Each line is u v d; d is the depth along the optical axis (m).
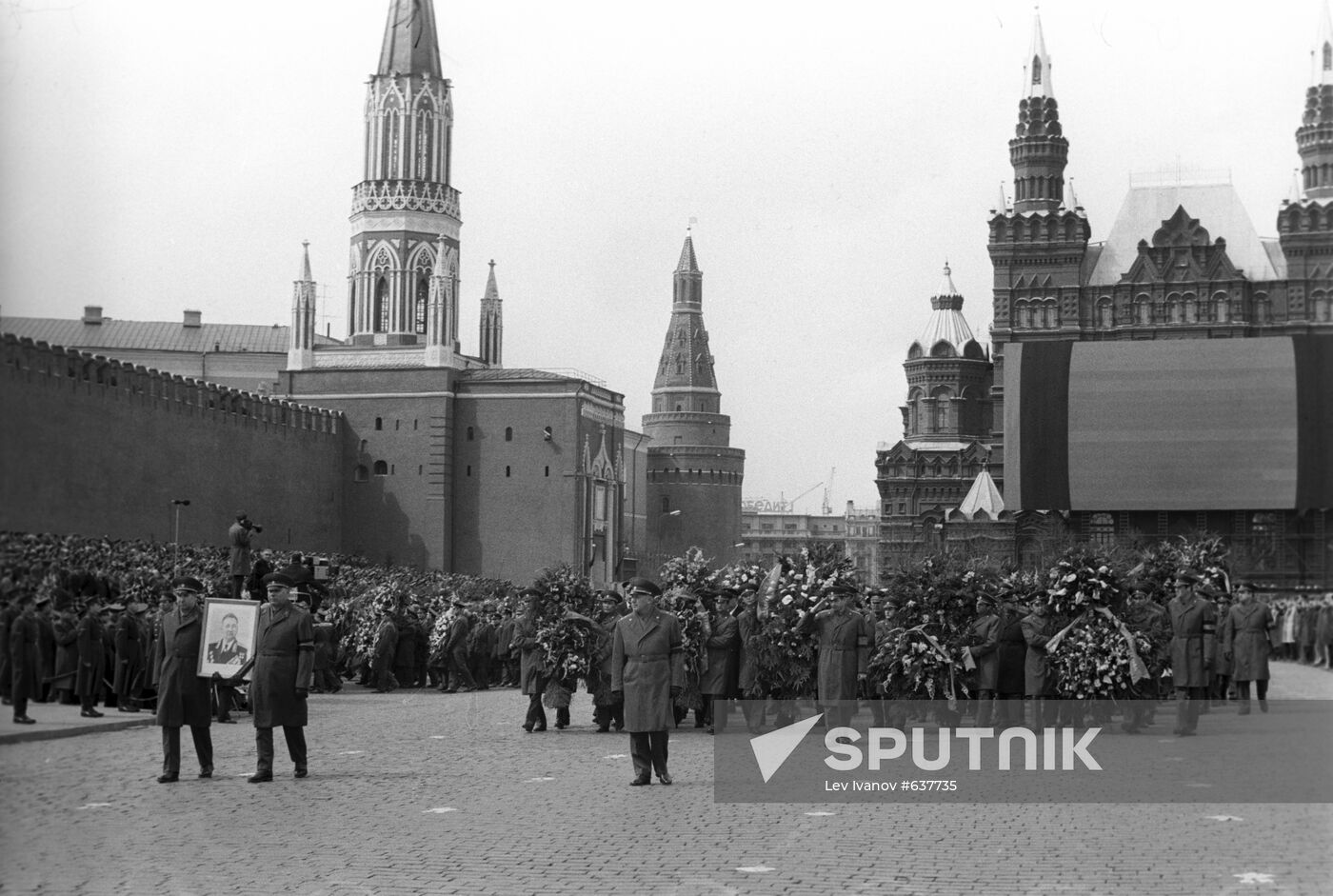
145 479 86.00
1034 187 95.06
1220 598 32.62
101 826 19.27
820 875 16.02
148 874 16.42
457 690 46.69
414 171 134.75
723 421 193.62
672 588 31.58
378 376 123.25
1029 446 57.19
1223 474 47.78
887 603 30.48
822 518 124.75
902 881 15.73
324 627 45.25
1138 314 88.88
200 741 23.55
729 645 30.64
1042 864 16.55
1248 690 31.78
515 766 25.25
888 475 104.62
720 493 171.38
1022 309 93.19
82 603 34.53
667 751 25.33
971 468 103.81
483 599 60.03
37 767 25.03
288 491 111.50
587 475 124.06
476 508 122.75
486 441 122.94
